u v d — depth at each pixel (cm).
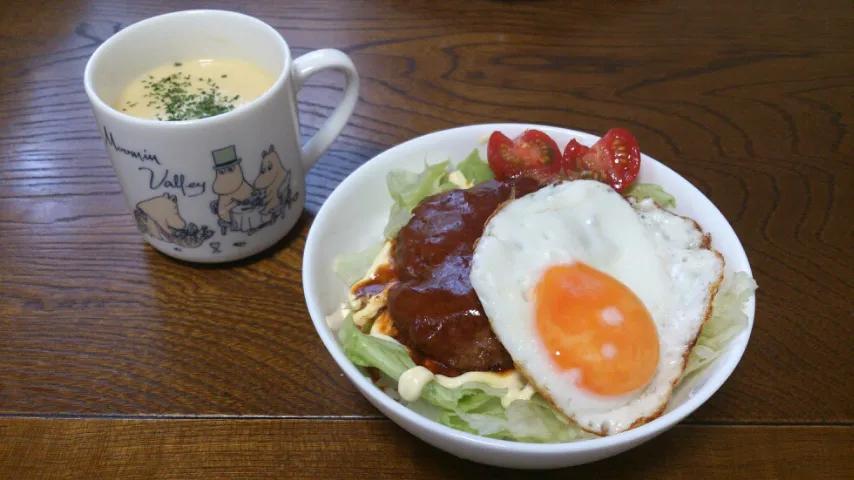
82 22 54
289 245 42
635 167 39
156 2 55
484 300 34
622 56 52
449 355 34
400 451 35
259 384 37
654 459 34
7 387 36
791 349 37
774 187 44
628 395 33
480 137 41
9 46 52
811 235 42
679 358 34
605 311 34
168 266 41
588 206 36
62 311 39
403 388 33
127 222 43
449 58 51
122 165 37
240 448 35
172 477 34
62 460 34
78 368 37
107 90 39
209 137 36
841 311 39
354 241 39
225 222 39
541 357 33
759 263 40
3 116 48
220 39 42
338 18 54
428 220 37
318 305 34
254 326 39
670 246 36
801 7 55
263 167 38
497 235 35
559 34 53
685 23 54
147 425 35
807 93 49
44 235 42
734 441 35
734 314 34
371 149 46
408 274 36
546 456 31
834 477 34
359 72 50
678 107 48
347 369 32
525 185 38
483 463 33
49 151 46
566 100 49
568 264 34
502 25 54
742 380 36
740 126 47
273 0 55
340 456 35
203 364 37
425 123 47
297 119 40
